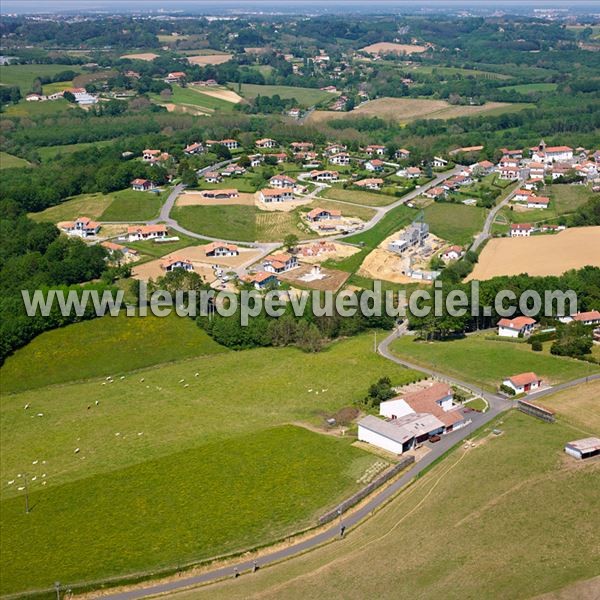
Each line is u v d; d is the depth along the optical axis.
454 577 102.38
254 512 122.25
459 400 159.88
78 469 138.62
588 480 123.88
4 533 120.50
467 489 124.06
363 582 102.94
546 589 98.75
